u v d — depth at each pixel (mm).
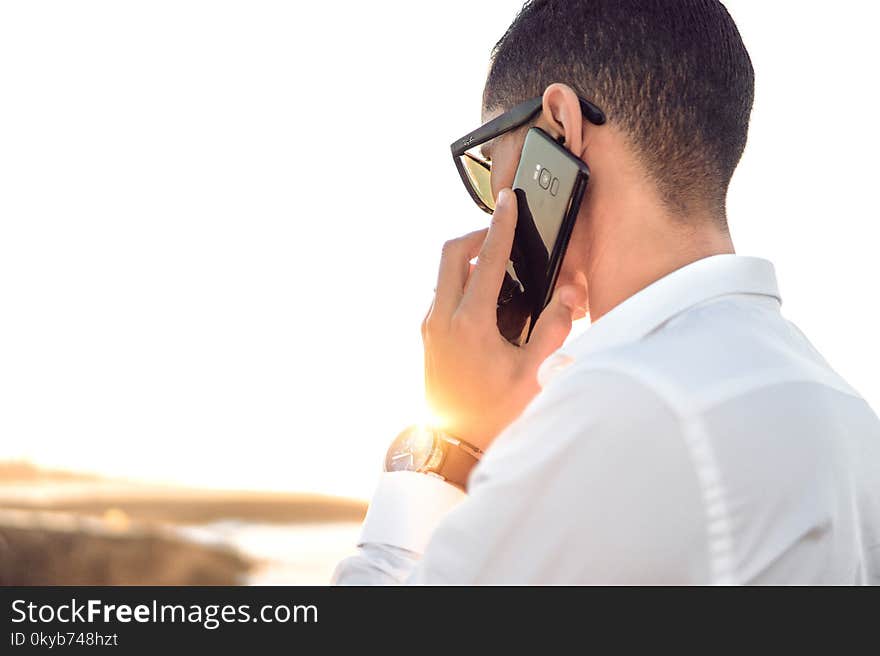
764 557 1054
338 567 1583
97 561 19188
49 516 20391
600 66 1481
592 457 1062
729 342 1178
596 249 1493
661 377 1083
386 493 1592
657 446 1053
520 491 1097
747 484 1057
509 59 1646
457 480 1596
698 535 1044
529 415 1145
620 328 1263
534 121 1603
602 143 1480
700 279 1282
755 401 1103
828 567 1108
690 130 1429
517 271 1654
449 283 1714
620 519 1046
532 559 1080
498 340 1610
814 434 1134
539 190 1551
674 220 1427
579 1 1546
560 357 1289
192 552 21750
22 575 18719
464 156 1781
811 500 1093
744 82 1491
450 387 1633
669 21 1453
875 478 1258
